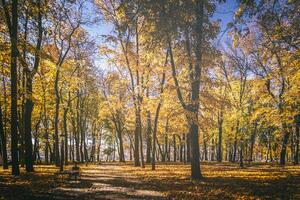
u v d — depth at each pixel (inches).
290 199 508.4
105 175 971.3
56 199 506.0
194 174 807.7
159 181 775.1
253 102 1585.9
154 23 776.9
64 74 1305.4
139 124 1304.1
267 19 501.4
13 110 753.6
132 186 695.7
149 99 1163.9
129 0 735.1
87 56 1266.0
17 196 506.9
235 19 480.1
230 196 542.3
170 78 1108.5
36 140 1813.5
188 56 788.0
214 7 753.6
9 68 886.4
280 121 1179.3
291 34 687.7
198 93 802.2
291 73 888.9
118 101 1489.9
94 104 2213.3
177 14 756.6
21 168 1128.8
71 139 2397.9
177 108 1157.1
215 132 2357.3
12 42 691.4
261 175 884.6
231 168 1227.9
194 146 811.4
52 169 1135.0
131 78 1269.7
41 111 1646.2
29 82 856.3
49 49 1074.1
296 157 1649.9
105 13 1197.7
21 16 777.6
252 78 1348.4
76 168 936.3
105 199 530.0
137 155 1469.0
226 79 1590.8
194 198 535.8
